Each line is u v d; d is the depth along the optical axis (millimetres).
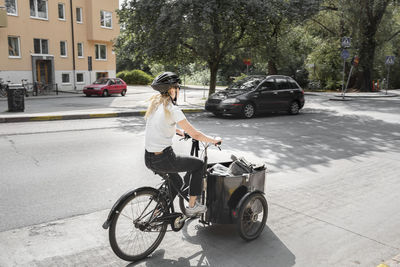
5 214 4426
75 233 3949
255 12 15898
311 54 33969
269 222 4324
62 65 30625
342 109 17750
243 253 3582
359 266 3375
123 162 6957
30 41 27953
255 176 3840
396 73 37531
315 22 31297
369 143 9258
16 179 5801
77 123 12086
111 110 15477
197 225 4238
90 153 7652
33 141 8805
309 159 7457
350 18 28688
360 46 29016
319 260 3469
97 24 32812
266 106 14633
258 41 17859
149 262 3395
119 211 3234
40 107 17000
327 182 5906
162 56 18203
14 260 3359
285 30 18969
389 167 6883
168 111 3217
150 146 3307
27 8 27531
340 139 9781
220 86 43344
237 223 3670
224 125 12195
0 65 26031
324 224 4293
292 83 15648
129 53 18047
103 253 3539
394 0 28547
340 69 33781
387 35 29719
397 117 14625
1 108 16359
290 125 12336
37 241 3748
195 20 15086
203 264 3361
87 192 5250
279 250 3654
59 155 7414
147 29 16828
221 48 18781
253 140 9469
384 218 4496
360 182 5930
